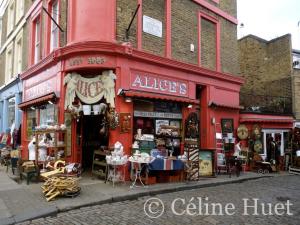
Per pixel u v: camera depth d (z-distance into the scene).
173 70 11.97
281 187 10.51
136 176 9.16
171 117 11.72
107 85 10.02
